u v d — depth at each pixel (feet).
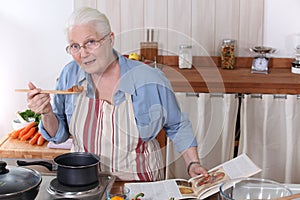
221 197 5.45
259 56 11.72
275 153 10.93
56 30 12.16
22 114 11.59
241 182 5.60
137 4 11.97
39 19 12.11
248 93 10.64
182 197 5.92
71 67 6.68
